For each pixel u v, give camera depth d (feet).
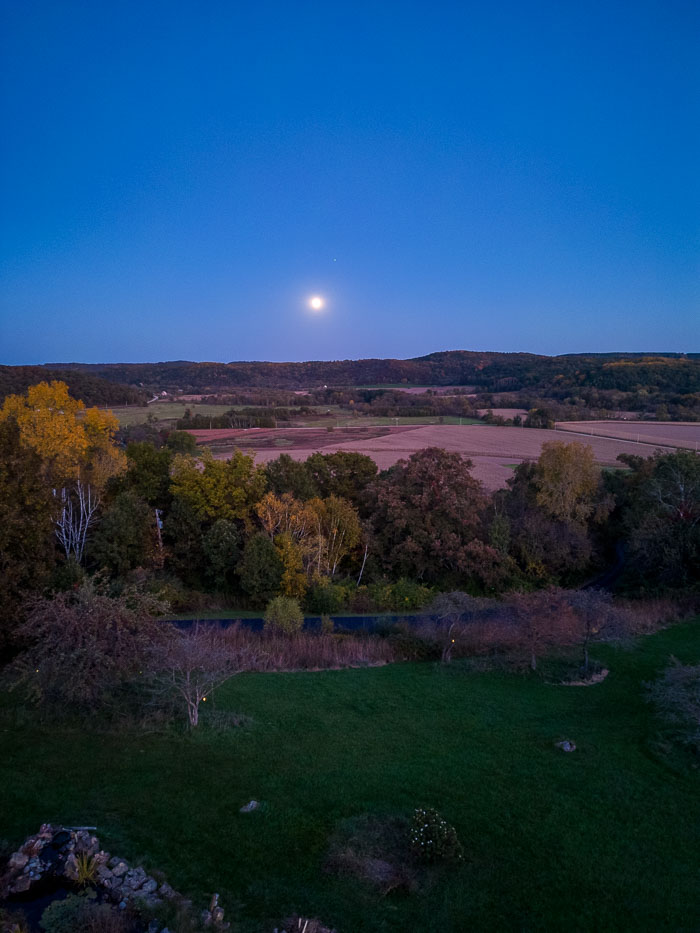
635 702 80.02
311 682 85.61
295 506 154.92
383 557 163.22
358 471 206.28
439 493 168.04
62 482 136.87
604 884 43.39
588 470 180.86
